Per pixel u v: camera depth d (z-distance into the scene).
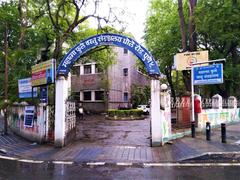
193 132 16.11
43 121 15.06
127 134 18.83
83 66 44.44
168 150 12.87
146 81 53.31
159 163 10.65
